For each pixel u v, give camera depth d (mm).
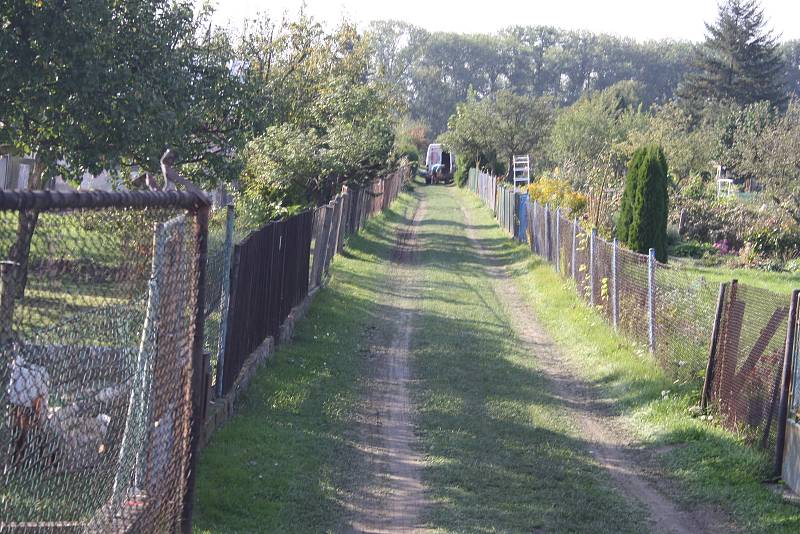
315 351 13164
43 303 3434
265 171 22219
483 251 29875
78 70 12758
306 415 9891
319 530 6797
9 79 12492
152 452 4738
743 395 9406
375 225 34094
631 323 14117
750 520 7582
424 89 128750
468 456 8953
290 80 27219
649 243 19562
